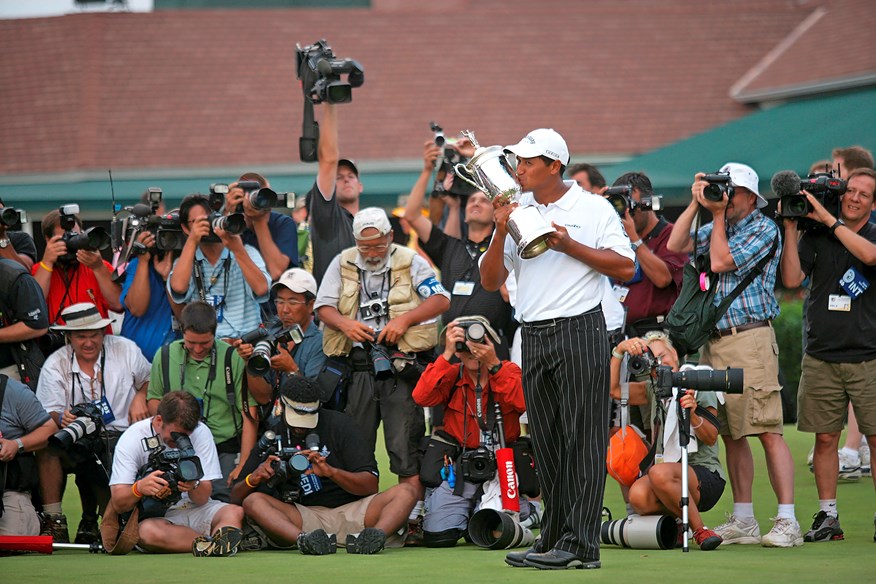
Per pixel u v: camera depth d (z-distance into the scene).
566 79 84.19
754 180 28.28
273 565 24.55
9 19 86.12
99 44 83.38
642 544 26.56
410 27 87.94
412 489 28.25
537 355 22.86
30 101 79.75
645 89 83.56
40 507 29.44
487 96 82.31
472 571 23.12
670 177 62.31
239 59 83.44
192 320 29.02
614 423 28.81
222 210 32.84
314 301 30.67
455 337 28.03
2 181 74.81
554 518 23.52
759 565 23.52
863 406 28.58
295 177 73.81
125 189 70.44
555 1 99.31
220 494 29.16
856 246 28.00
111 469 28.80
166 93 80.12
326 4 99.00
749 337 28.22
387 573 23.08
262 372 28.16
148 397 29.77
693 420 27.20
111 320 32.66
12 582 22.58
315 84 31.81
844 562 24.02
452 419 28.62
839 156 32.69
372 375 29.77
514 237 21.88
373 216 29.55
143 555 27.02
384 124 79.06
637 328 31.14
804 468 38.28
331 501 28.39
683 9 91.31
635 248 30.42
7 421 28.31
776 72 80.88
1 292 29.88
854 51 77.50
